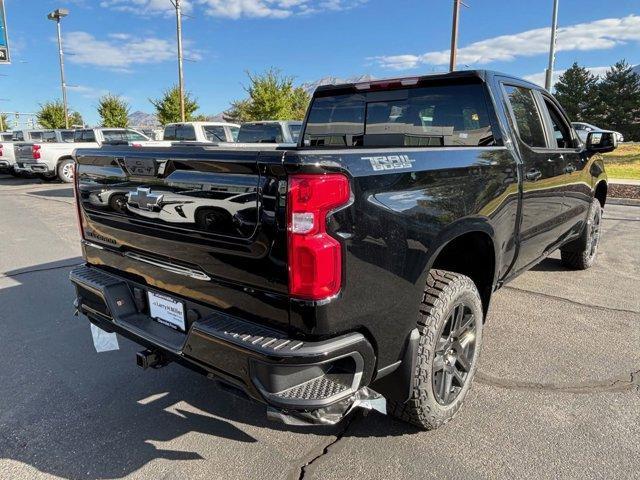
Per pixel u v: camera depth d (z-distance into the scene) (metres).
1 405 2.97
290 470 2.38
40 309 4.57
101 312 2.76
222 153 1.98
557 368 3.32
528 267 3.85
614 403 2.90
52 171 16.69
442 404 2.60
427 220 2.27
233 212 1.98
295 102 27.61
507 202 3.01
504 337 3.81
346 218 1.88
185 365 2.33
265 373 1.89
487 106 3.20
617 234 7.59
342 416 2.01
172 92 30.42
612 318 4.20
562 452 2.47
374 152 2.09
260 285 1.97
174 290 2.39
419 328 2.37
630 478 2.28
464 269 3.03
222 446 2.58
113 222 2.67
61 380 3.27
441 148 2.52
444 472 2.34
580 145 4.53
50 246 7.24
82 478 2.35
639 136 58.66
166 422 2.80
